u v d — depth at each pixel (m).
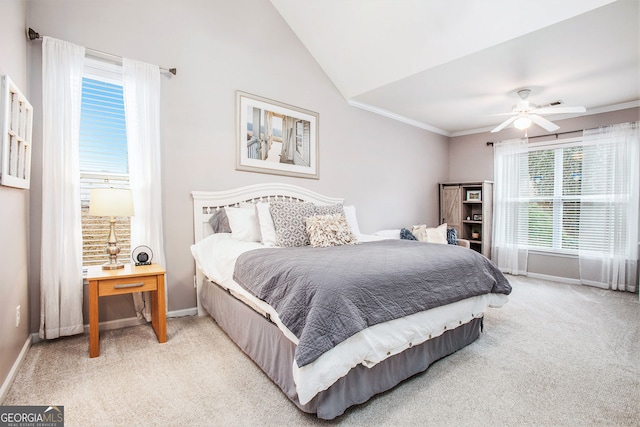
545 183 4.84
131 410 1.54
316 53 3.86
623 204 4.09
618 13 2.30
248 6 3.34
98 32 2.50
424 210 5.51
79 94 2.35
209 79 3.06
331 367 1.34
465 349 2.30
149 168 2.63
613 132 4.16
